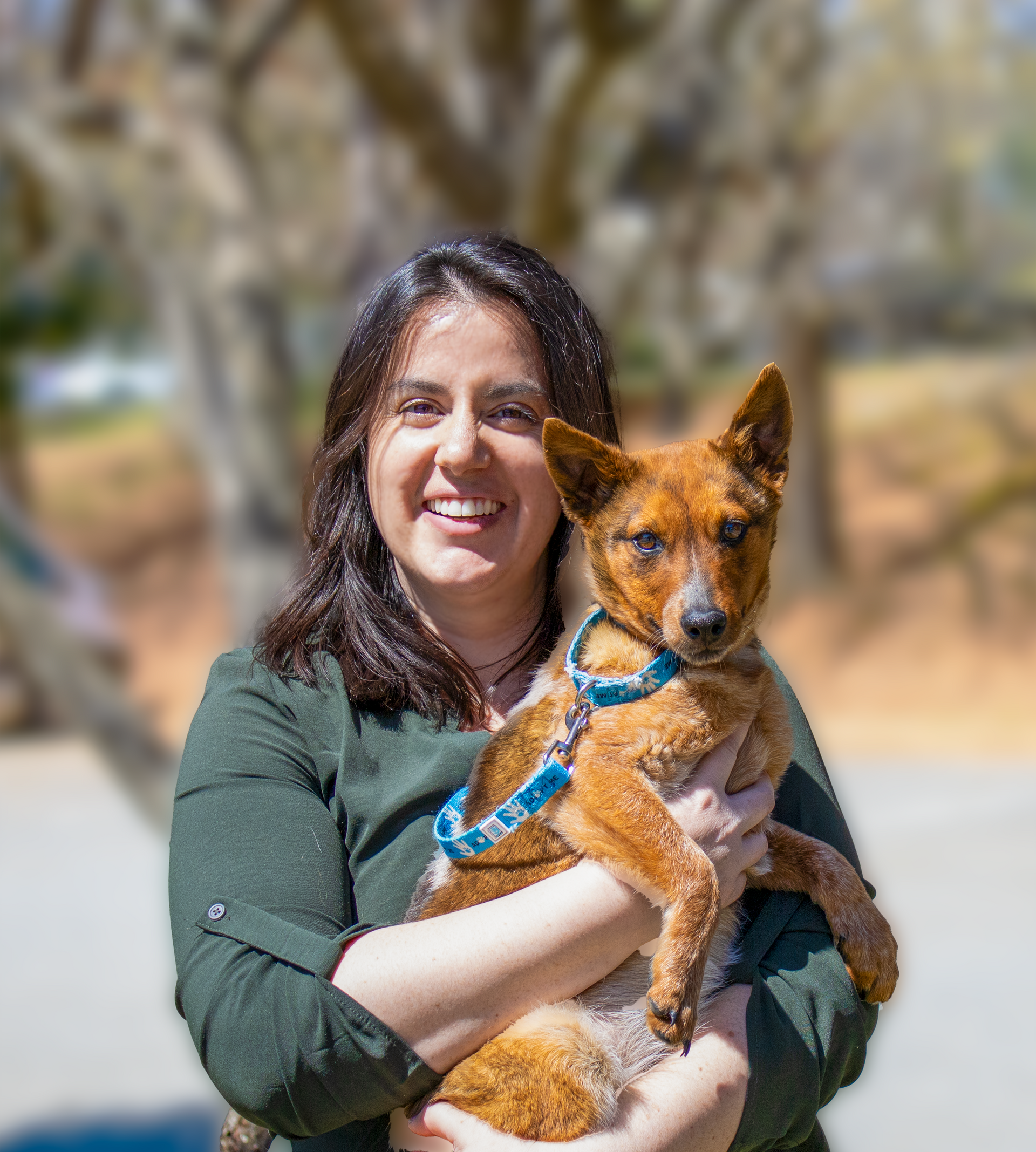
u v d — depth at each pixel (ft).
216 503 19.45
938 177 46.37
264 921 7.29
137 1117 19.53
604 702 8.91
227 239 19.99
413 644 8.50
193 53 21.13
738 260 44.96
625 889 7.61
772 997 7.72
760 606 9.61
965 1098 19.49
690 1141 7.16
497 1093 7.85
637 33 26.48
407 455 8.55
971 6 41.11
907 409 74.64
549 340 8.95
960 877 30.63
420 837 8.04
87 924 30.19
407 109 24.97
